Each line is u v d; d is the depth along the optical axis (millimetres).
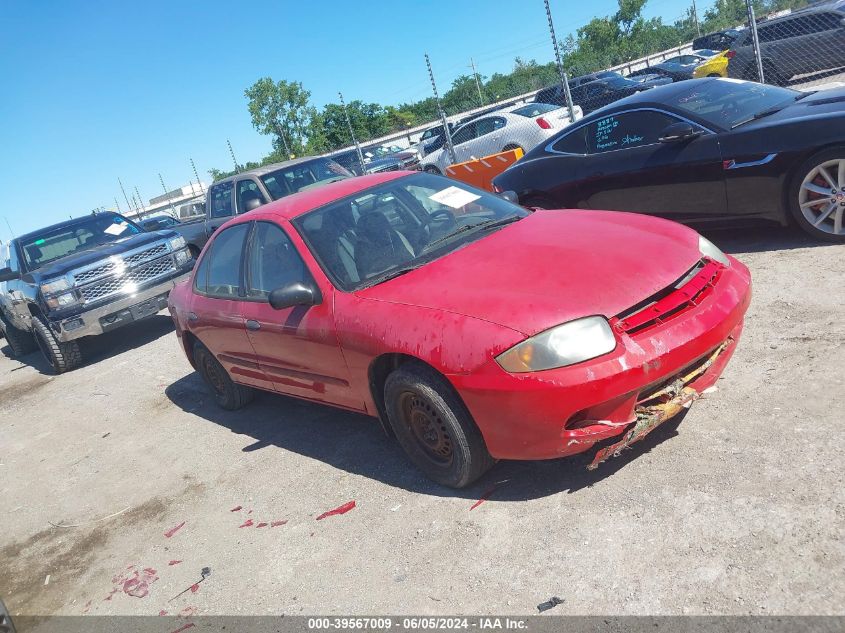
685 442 3119
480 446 3104
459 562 2805
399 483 3574
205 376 5574
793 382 3348
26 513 4703
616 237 3357
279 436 4688
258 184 10320
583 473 3139
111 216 10156
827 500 2498
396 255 3695
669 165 5668
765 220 5371
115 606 3266
